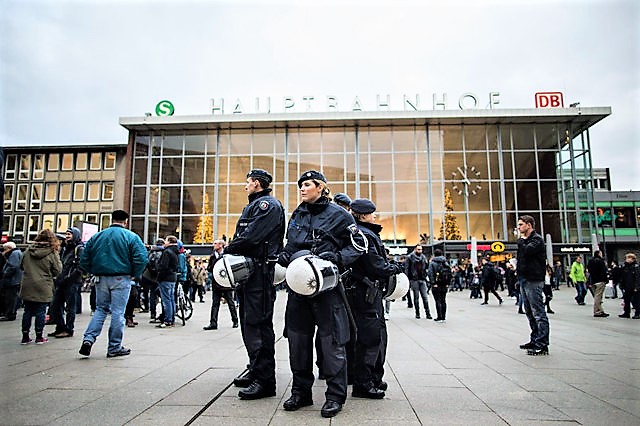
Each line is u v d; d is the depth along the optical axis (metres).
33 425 3.21
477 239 30.81
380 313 4.25
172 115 32.19
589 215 31.22
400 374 4.96
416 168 31.72
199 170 32.44
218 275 3.93
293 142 32.34
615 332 8.59
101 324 5.80
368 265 4.16
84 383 4.42
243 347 6.59
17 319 10.14
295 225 4.04
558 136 32.06
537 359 5.83
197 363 5.41
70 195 38.69
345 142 32.16
